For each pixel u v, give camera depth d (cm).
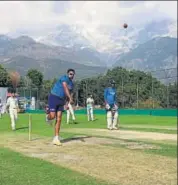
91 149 965
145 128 1873
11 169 637
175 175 720
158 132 1619
